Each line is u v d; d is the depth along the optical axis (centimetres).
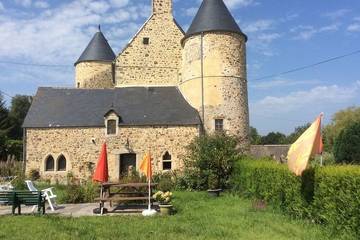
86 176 2302
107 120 2333
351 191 845
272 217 1157
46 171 2317
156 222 1105
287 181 1188
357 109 4772
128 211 1359
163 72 2836
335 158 2244
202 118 2392
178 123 2338
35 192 1251
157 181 2070
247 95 2544
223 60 2416
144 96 2580
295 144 1104
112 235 937
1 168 2478
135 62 2827
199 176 1995
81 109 2456
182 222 1107
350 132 2164
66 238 899
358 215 821
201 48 2434
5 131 3825
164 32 2864
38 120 2370
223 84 2402
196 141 2067
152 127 2338
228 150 1964
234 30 2453
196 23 2498
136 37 2839
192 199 1620
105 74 3186
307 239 873
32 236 922
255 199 1486
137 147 2320
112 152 2314
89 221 1128
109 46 3294
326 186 948
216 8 2486
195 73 2452
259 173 1482
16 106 5456
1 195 1237
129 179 1823
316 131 1069
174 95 2592
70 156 2320
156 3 2883
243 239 884
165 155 2327
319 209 995
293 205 1141
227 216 1191
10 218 1169
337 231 894
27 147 2327
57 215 1252
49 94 2595
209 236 920
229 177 1941
